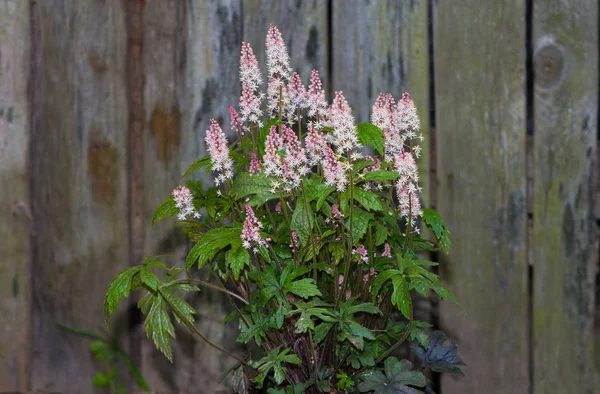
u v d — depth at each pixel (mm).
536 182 1726
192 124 1748
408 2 1725
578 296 1732
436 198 1744
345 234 1442
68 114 1745
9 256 1747
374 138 1388
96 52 1740
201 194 1496
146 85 1750
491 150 1728
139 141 1756
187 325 1462
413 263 1410
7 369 1758
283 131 1458
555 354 1741
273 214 1495
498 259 1737
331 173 1378
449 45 1725
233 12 1739
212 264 1525
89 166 1750
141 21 1745
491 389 1753
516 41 1711
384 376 1429
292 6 1735
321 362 1453
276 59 1466
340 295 1425
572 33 1705
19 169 1740
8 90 1729
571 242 1728
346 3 1733
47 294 1762
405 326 1513
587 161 1718
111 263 1760
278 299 1415
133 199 1763
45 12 1734
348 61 1738
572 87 1710
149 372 1783
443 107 1731
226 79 1742
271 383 1508
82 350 1774
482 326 1747
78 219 1755
